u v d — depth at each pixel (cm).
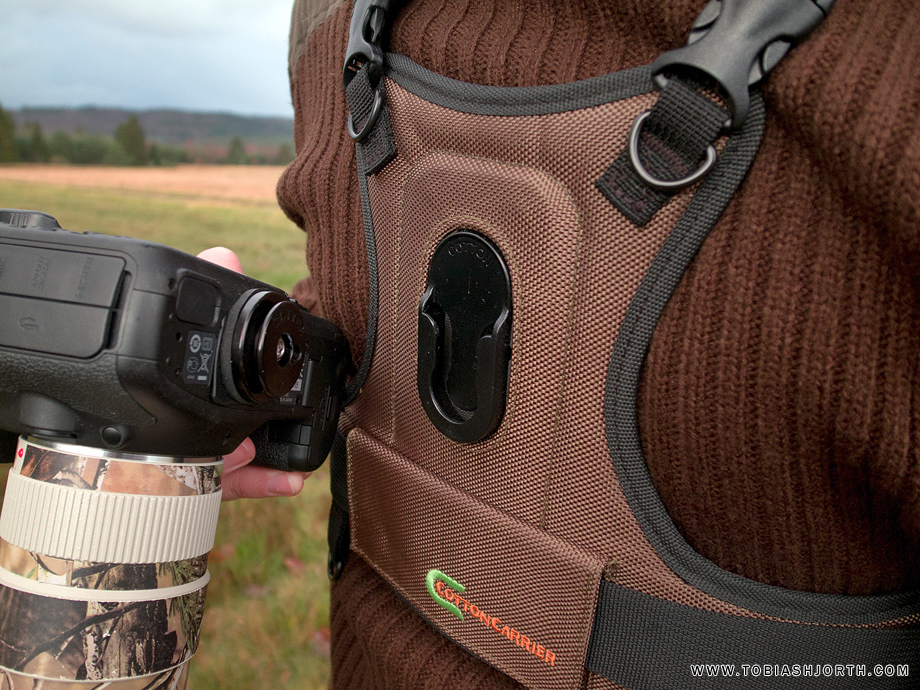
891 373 41
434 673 64
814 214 42
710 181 44
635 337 48
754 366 44
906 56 38
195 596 54
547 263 52
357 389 72
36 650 47
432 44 58
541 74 52
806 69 40
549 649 55
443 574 62
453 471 61
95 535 49
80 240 50
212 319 54
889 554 48
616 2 48
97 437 51
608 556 52
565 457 53
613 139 47
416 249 61
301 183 73
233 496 78
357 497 72
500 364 55
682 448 48
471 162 55
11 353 50
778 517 47
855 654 49
